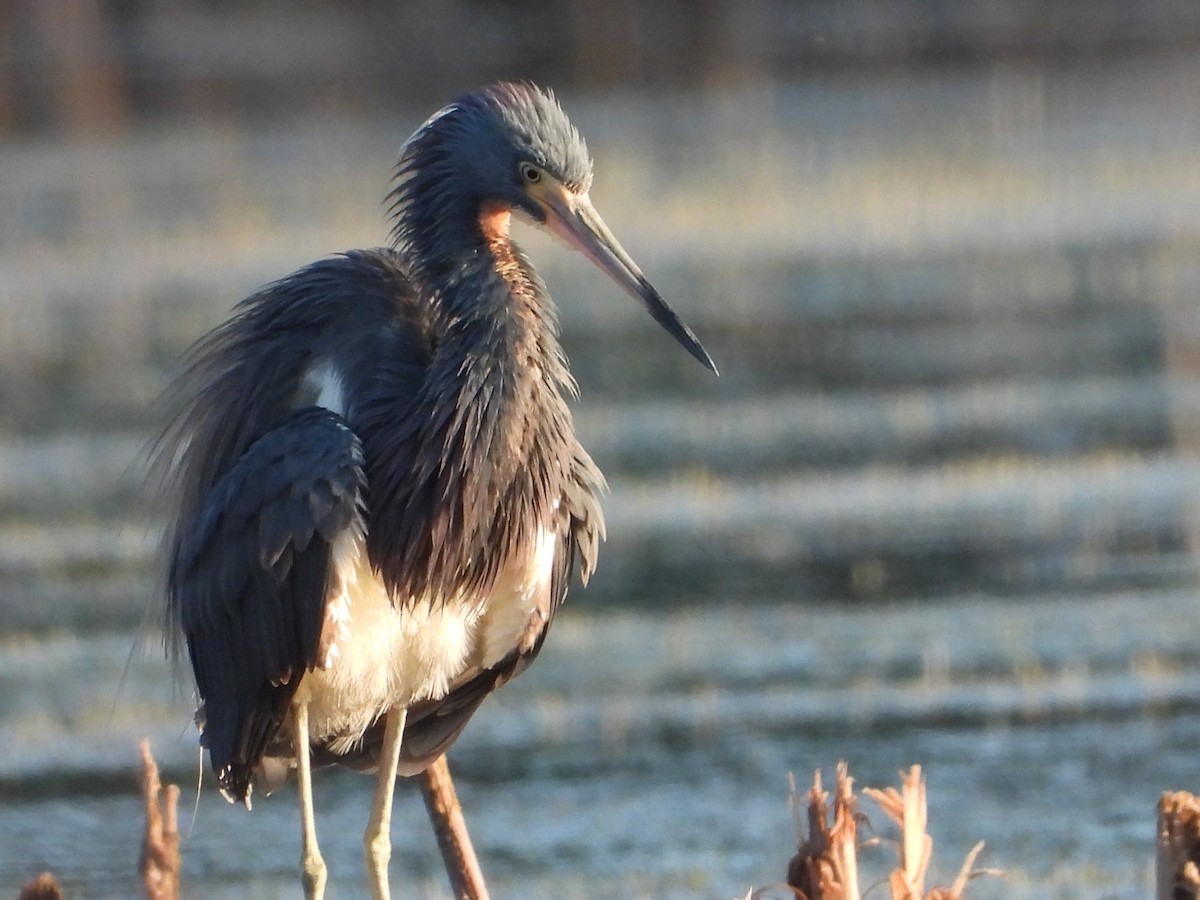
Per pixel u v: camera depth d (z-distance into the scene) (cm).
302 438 819
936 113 3725
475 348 841
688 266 2744
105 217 3178
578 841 1088
